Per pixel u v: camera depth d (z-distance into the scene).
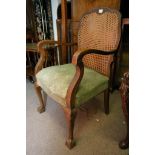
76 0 1.50
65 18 1.55
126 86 0.77
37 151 0.97
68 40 1.71
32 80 1.90
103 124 1.20
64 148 0.99
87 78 1.01
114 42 1.06
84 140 1.05
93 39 1.20
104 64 1.14
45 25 1.87
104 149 0.98
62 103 0.91
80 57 0.76
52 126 1.19
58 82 0.95
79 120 1.24
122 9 1.32
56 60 1.67
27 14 1.90
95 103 1.48
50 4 1.78
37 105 1.45
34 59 1.94
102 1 1.34
